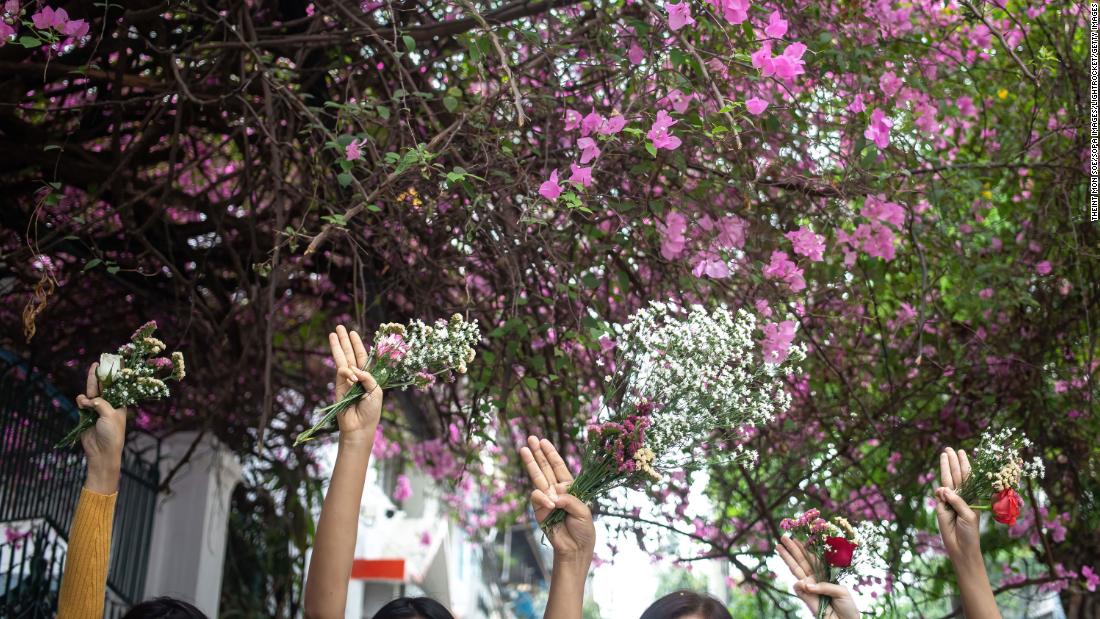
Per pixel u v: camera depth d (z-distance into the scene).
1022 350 5.41
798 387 5.46
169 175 4.54
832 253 4.74
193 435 7.59
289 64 5.03
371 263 5.00
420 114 4.58
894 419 5.30
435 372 2.61
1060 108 5.20
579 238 4.56
